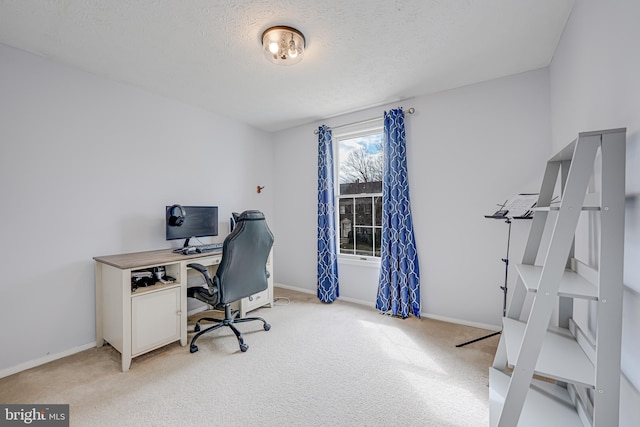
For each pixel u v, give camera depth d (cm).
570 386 141
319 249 349
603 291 94
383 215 299
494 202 252
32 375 188
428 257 286
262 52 207
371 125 321
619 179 92
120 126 251
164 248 282
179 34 185
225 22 173
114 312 210
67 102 220
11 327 192
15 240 195
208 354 216
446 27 180
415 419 147
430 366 197
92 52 204
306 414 151
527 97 237
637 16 95
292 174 397
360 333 251
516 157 242
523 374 102
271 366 198
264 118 356
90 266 230
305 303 336
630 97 100
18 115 196
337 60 220
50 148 211
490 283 255
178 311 227
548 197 147
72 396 166
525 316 244
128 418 148
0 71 189
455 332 251
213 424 144
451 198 273
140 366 199
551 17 172
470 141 262
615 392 93
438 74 243
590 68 138
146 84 258
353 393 168
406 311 284
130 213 257
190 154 308
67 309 218
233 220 320
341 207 360
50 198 211
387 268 298
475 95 260
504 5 161
